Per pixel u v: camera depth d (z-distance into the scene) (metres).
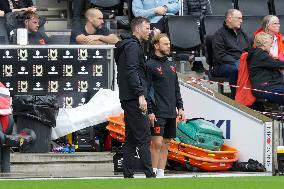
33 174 40.84
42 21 50.22
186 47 51.88
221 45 48.62
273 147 43.28
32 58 46.12
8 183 31.61
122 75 36.94
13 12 48.69
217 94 44.69
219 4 55.94
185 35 52.00
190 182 31.02
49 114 44.09
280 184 30.19
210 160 42.84
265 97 46.09
